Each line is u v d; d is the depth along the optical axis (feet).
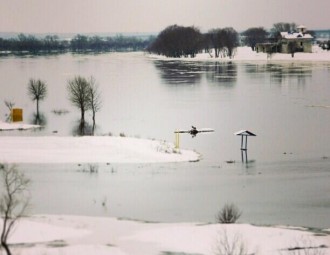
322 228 161.27
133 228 155.53
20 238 141.90
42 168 232.12
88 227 155.33
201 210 180.55
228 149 284.82
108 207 182.91
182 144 297.53
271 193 202.08
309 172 235.20
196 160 256.11
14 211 172.14
